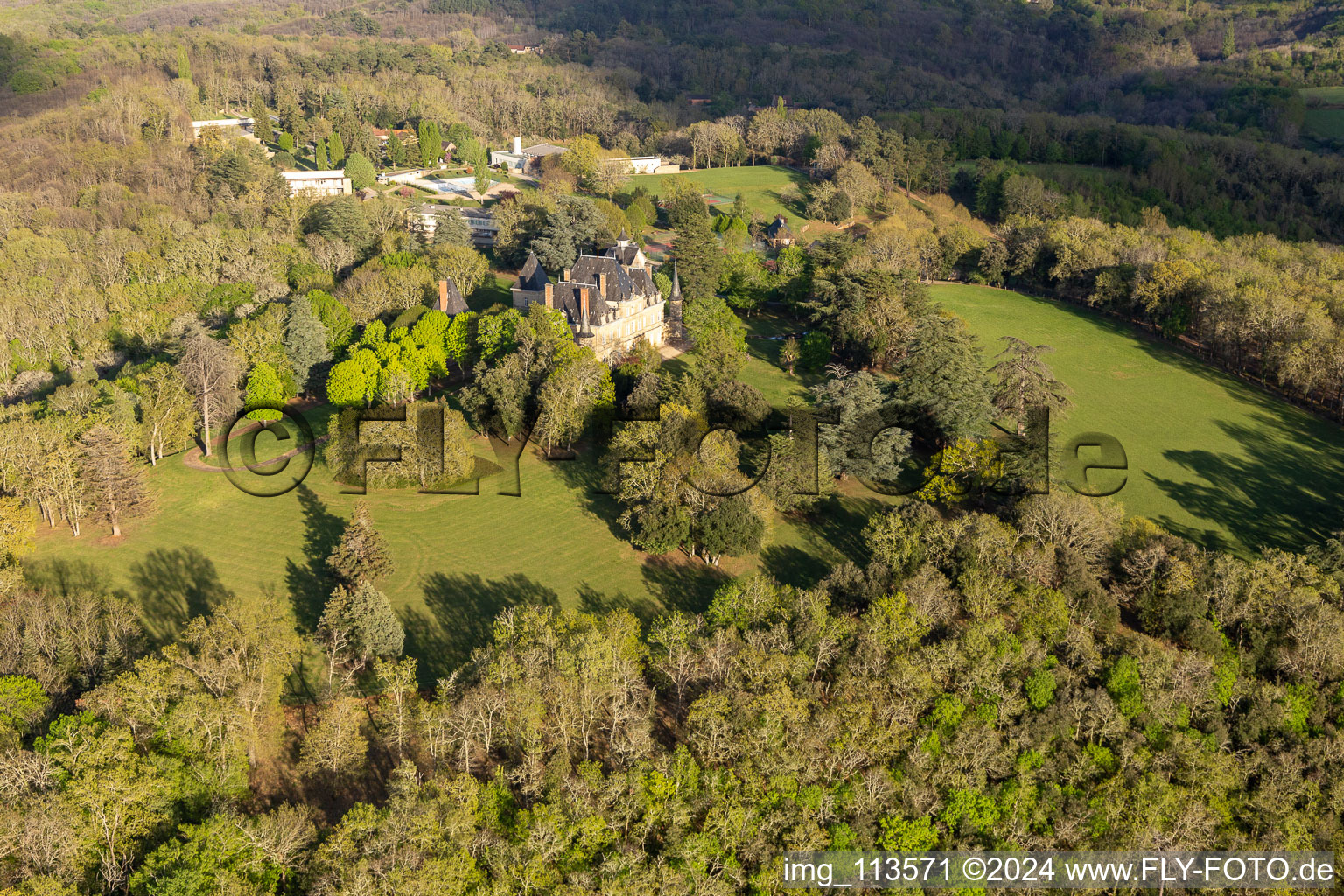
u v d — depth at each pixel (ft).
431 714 273.75
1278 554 366.22
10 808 239.50
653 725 289.33
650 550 386.52
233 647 290.76
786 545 394.73
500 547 390.83
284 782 274.77
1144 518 405.39
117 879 236.43
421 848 237.66
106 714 274.98
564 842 245.04
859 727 275.18
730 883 252.62
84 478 394.11
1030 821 274.98
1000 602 330.34
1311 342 504.84
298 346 506.48
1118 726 291.38
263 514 410.31
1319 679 318.04
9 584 344.69
